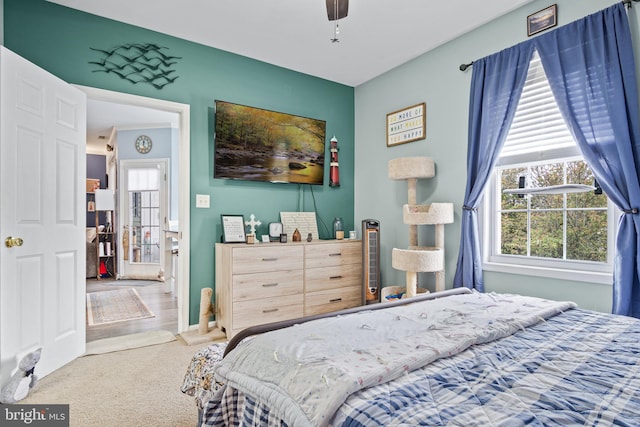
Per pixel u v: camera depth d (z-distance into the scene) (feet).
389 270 12.44
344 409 2.62
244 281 9.80
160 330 10.53
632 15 6.72
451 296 5.98
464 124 9.81
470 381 3.06
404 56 11.28
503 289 8.86
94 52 9.02
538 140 8.37
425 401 2.69
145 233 19.71
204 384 4.56
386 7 8.53
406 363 3.20
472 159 9.32
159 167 19.11
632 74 6.60
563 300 7.73
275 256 10.34
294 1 8.41
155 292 16.15
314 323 4.35
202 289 10.11
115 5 8.61
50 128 7.61
